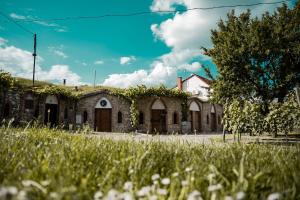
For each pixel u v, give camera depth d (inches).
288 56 765.3
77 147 123.1
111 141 159.9
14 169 83.8
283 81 762.2
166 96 1106.1
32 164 92.2
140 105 1085.1
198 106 1290.6
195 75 1550.2
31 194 68.4
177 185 74.7
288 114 459.8
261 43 742.5
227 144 156.0
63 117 1000.9
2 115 811.4
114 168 87.3
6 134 160.2
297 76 768.3
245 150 132.5
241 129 478.0
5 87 824.3
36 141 156.6
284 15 780.0
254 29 763.4
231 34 784.9
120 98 1066.1
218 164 97.7
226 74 774.5
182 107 1159.6
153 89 1081.4
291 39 757.9
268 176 83.4
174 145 142.3
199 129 1280.8
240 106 501.4
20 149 116.3
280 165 97.5
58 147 120.9
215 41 832.3
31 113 907.4
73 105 1026.7
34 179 77.4
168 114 1115.3
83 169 91.3
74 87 1291.8
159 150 127.3
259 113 472.7
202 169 90.7
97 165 100.0
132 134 175.2
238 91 764.6
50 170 81.0
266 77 792.9
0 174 83.4
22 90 885.8
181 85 1578.5
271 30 768.3
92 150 117.6
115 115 1051.3
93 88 1263.5
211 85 826.8
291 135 793.6
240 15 805.2
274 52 759.7
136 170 85.8
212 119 1403.8
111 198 56.6
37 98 929.5
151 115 1096.8
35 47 1032.2
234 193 65.1
